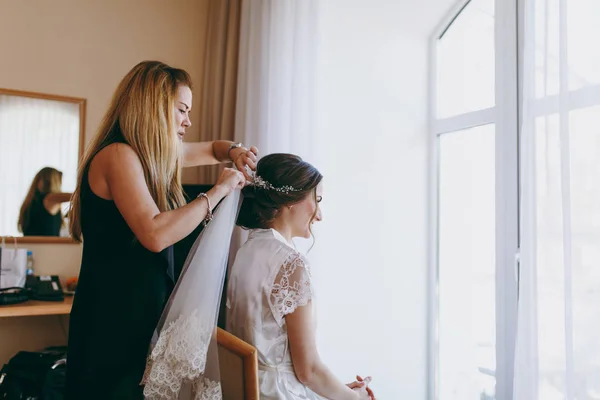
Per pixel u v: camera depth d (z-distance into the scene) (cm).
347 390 141
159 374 127
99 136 142
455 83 265
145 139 137
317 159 231
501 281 225
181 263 162
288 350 135
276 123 243
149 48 312
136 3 309
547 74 153
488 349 238
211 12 313
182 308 129
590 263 141
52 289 267
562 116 146
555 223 150
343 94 257
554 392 149
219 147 180
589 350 140
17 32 283
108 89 303
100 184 135
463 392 253
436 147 275
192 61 323
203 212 133
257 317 135
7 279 267
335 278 252
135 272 136
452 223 264
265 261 138
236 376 124
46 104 289
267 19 258
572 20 148
